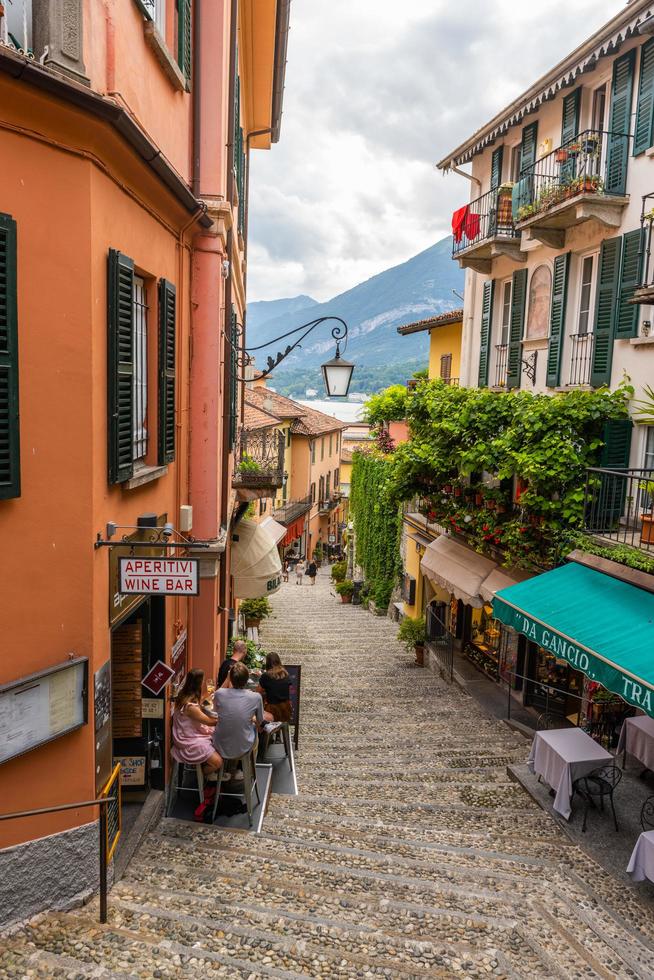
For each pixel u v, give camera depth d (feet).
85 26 16.78
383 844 24.20
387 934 17.70
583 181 36.45
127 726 25.02
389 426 80.33
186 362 28.73
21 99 15.17
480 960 16.89
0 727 16.01
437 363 75.77
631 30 33.91
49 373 16.49
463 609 59.00
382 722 41.75
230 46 32.60
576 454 36.27
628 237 36.11
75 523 17.21
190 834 23.54
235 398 43.47
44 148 15.96
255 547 43.86
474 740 38.32
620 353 37.11
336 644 66.13
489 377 53.16
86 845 18.01
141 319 23.24
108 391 18.24
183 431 28.48
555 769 28.60
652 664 25.36
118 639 24.99
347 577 111.75
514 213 45.70
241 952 16.22
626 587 31.60
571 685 43.16
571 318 41.91
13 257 15.46
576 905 21.07
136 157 18.89
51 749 17.38
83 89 15.48
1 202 15.38
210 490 30.22
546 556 38.14
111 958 15.51
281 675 32.17
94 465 17.51
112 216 18.57
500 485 46.11
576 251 41.27
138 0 20.13
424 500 54.60
